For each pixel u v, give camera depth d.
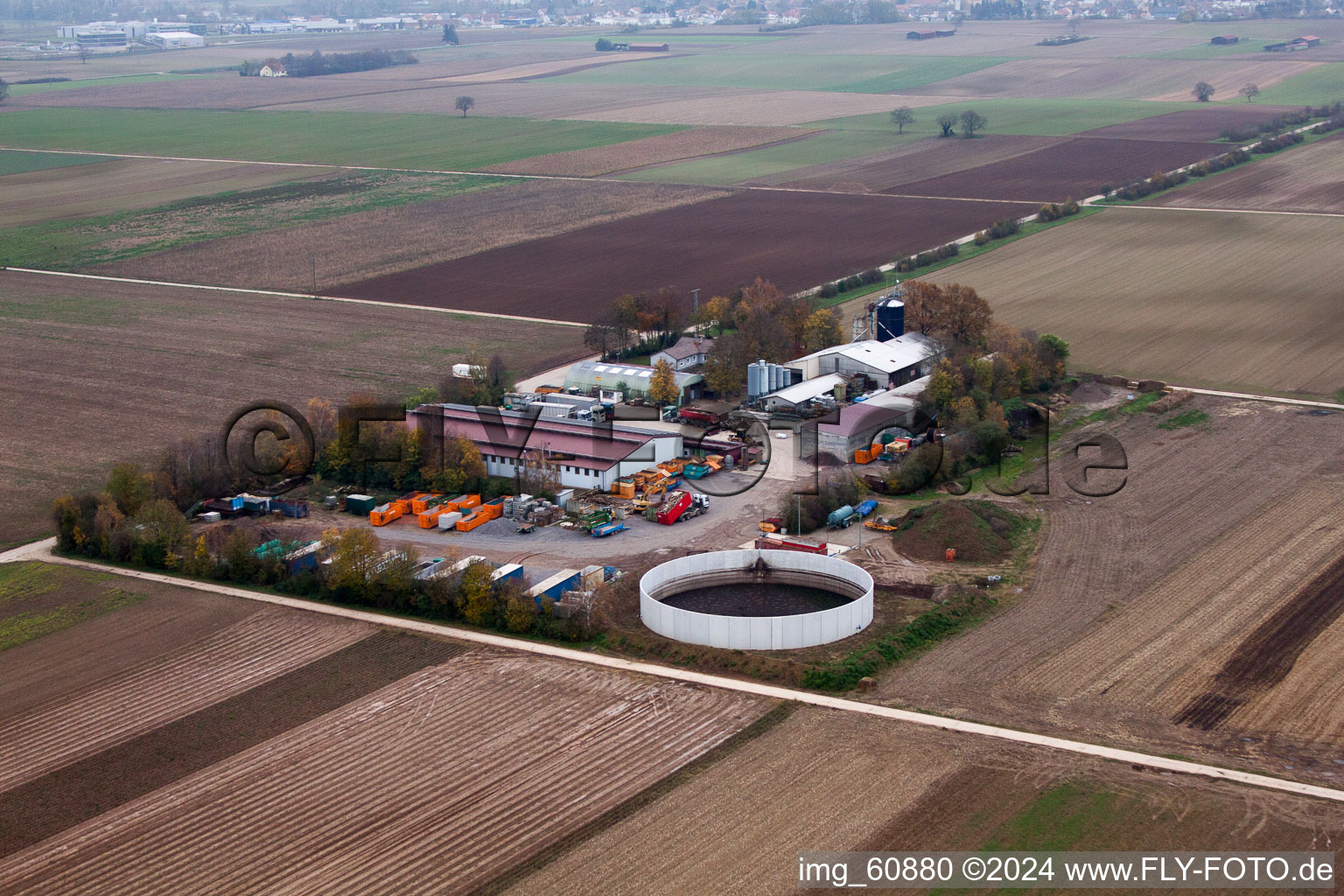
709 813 74.75
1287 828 72.19
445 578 104.12
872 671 91.44
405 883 69.56
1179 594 103.69
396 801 77.31
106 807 78.06
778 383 154.12
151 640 100.25
